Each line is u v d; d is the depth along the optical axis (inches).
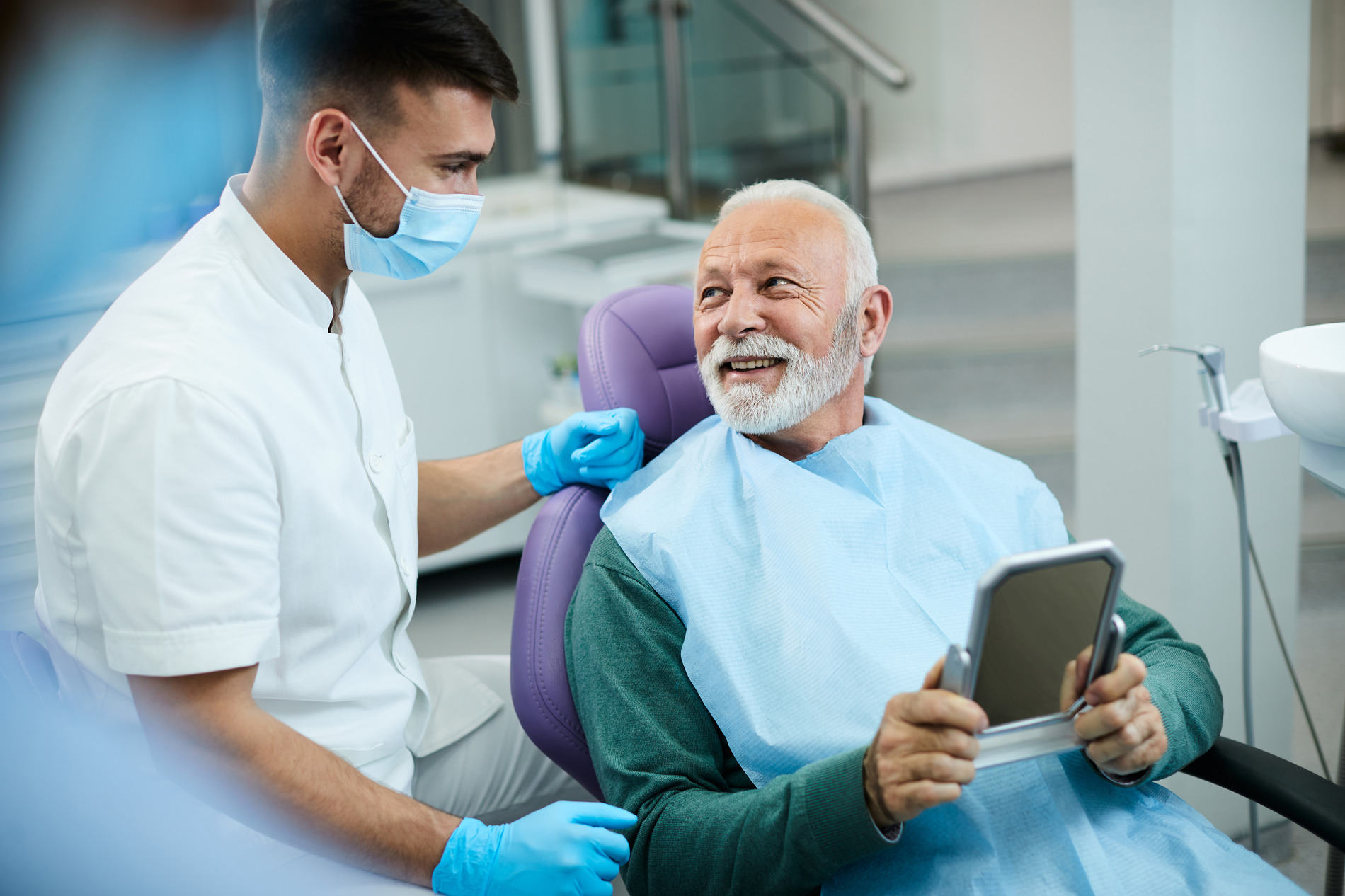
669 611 48.2
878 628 46.7
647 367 58.6
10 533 85.2
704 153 149.2
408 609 52.9
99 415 41.0
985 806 43.0
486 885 43.2
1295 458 71.8
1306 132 68.1
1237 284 69.5
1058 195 177.5
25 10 27.3
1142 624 51.6
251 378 44.4
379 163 45.2
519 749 59.7
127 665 40.6
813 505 49.1
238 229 47.1
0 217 29.4
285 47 43.5
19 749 37.1
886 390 137.9
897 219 170.7
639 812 44.4
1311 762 76.2
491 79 45.5
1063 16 197.3
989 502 52.8
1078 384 78.2
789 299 50.9
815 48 138.9
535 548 53.7
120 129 30.0
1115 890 41.9
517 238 120.2
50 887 35.9
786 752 44.2
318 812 41.8
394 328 114.3
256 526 42.7
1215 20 65.1
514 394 122.4
